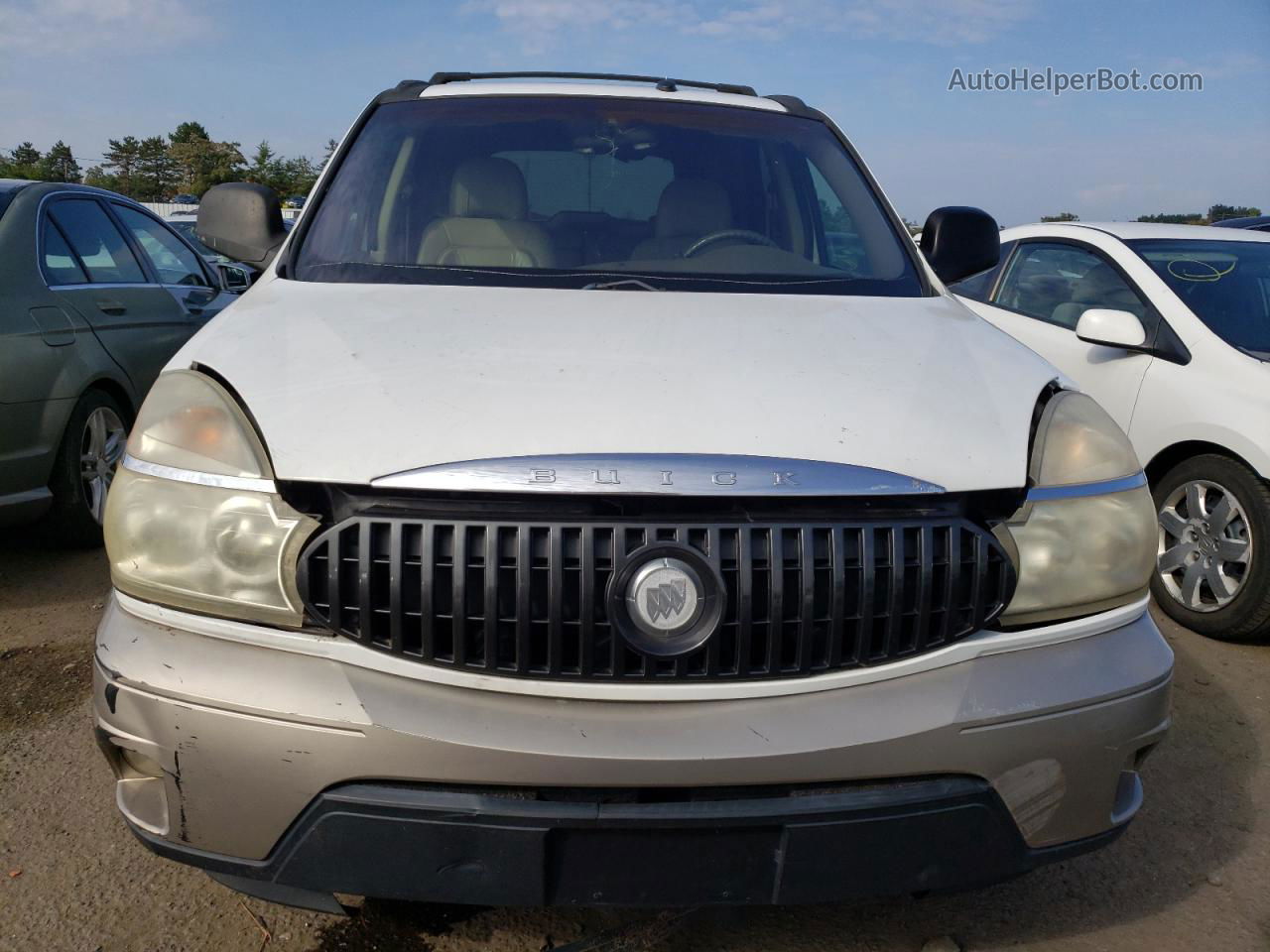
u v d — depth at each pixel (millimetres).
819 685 1773
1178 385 4355
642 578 1710
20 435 4039
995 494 1912
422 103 3254
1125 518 1999
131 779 1920
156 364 5078
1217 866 2639
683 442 1812
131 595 1907
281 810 1757
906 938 2322
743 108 3379
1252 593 4016
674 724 1727
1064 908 2445
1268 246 5012
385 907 2355
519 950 2232
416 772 1705
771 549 1748
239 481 1836
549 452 1775
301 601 1781
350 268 2682
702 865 1754
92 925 2285
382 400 1900
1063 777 1865
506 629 1745
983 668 1838
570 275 2676
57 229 4613
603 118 3197
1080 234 5309
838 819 1737
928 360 2205
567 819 1701
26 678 3469
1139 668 1939
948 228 3209
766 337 2242
